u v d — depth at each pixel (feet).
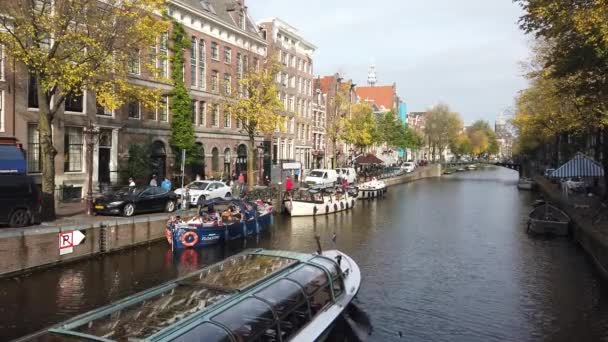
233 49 120.78
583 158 82.84
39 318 34.42
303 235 71.20
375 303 40.40
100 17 53.01
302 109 166.20
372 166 204.03
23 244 43.96
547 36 47.44
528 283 46.52
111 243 53.62
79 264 48.96
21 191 48.06
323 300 31.32
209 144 111.86
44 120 52.13
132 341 19.60
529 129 119.44
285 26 148.66
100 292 40.57
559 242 67.10
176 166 99.09
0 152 48.98
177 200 71.10
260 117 92.94
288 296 27.53
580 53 46.80
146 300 24.90
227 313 23.13
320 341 27.78
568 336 33.73
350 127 162.09
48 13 52.01
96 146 79.25
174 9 98.17
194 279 28.73
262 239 67.36
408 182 203.51
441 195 142.41
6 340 30.71
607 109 60.13
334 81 194.08
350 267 39.06
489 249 62.13
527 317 37.40
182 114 98.02
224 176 109.91
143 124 90.58
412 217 92.84
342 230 76.33
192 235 57.67
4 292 39.50
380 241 67.05
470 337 33.55
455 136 314.96
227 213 66.28
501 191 157.28
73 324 20.98
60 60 50.39
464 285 45.78
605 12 39.68
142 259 52.49
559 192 109.09
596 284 46.03
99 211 59.62
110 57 53.16
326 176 127.13
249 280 29.01
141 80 88.43
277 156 148.46
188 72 103.45
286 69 148.87
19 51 47.75
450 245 64.59
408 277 48.34
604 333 34.19
